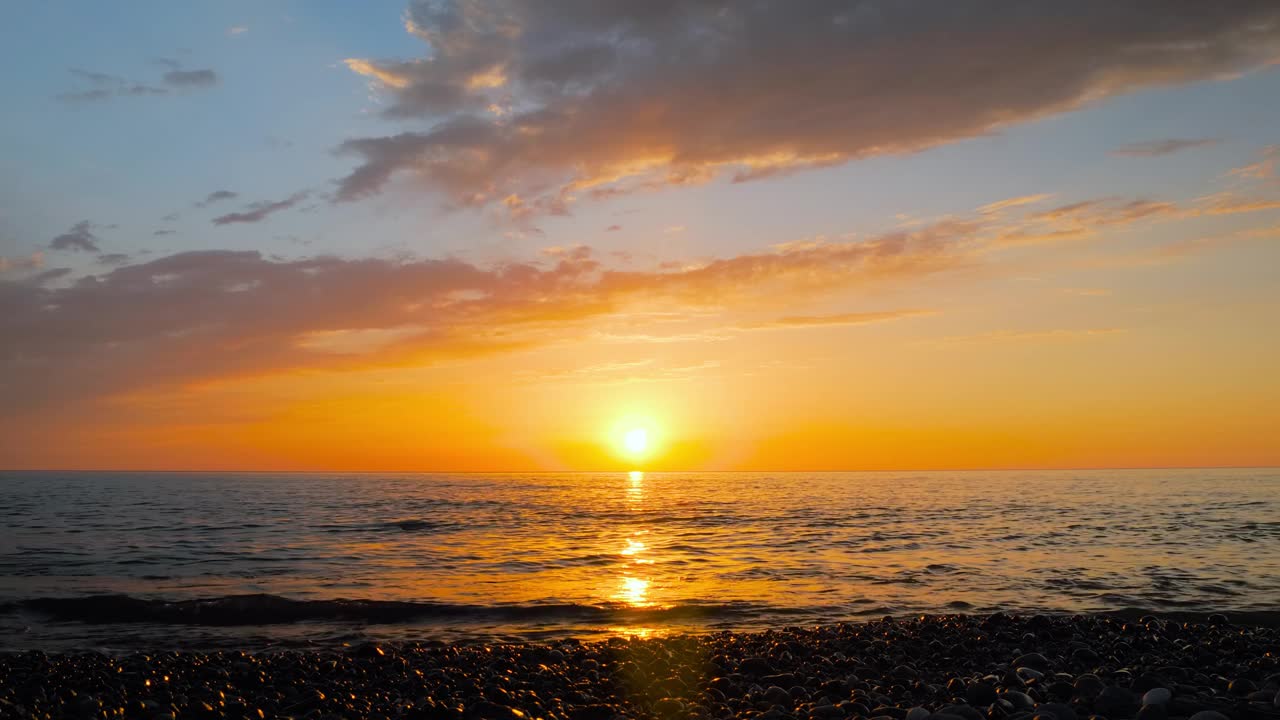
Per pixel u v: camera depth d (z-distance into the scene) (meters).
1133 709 9.42
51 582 24.02
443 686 11.71
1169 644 14.58
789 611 19.92
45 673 12.52
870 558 30.45
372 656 14.27
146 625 18.41
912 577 25.25
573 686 11.89
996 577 24.95
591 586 23.94
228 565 28.20
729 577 25.77
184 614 19.44
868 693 10.73
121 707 10.42
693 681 12.20
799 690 10.99
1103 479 186.12
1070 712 8.91
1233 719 8.62
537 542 37.91
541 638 17.22
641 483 173.25
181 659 14.15
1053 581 23.98
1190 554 30.34
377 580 25.00
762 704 10.28
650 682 12.12
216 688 11.92
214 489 124.06
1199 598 20.88
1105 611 19.25
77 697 10.76
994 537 38.38
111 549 33.25
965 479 196.88
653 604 20.86
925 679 12.06
